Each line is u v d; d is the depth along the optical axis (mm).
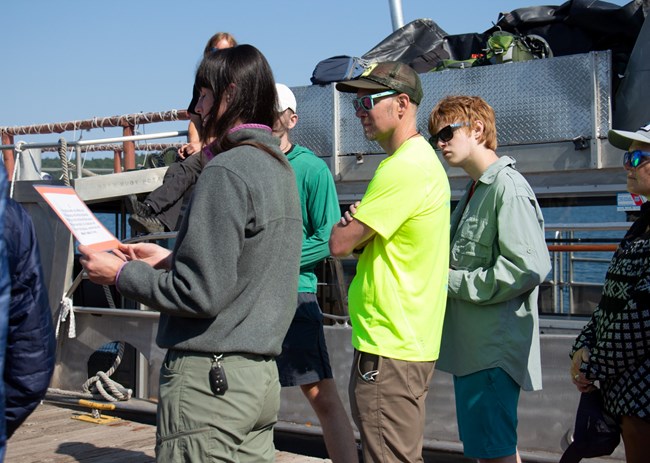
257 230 2326
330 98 5832
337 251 2959
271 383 2438
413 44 6668
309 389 3754
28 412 2076
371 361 2896
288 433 5023
